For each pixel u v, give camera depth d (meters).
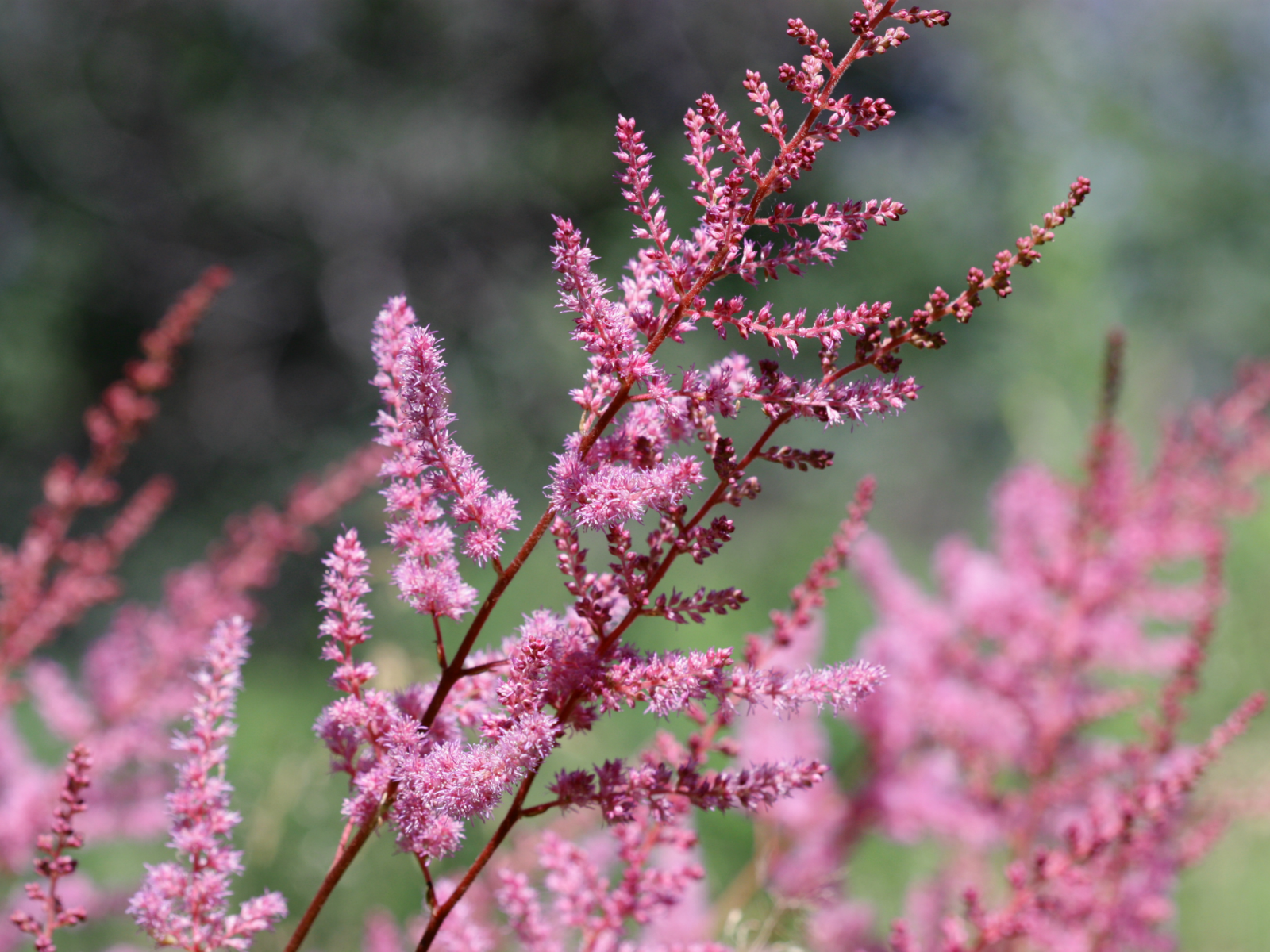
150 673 3.71
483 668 1.73
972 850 3.86
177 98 17.72
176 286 17.39
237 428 16.64
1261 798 3.27
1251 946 5.08
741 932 2.78
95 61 17.50
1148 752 3.07
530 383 16.72
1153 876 3.07
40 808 3.65
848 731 5.53
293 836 4.26
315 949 4.02
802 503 15.64
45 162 17.28
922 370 17.30
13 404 15.79
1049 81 19.64
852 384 1.59
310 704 9.67
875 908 3.96
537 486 16.22
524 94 18.47
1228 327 19.19
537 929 2.23
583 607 1.68
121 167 17.55
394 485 1.71
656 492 1.55
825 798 3.99
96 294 17.17
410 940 3.34
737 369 1.69
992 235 18.22
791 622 2.19
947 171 18.64
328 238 17.72
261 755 5.75
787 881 3.77
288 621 12.45
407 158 17.69
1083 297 8.30
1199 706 6.16
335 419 17.23
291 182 17.69
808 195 16.33
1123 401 7.45
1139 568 4.08
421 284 17.56
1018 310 8.51
